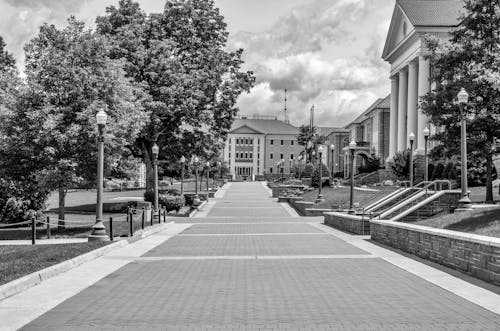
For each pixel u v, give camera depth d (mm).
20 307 8539
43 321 7641
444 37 53438
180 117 38562
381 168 67875
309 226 27047
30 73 24562
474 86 26453
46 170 23969
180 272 12188
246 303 8766
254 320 7609
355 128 99500
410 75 57344
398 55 62750
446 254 12781
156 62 36438
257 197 62000
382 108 80500
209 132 41281
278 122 160750
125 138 26328
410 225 16172
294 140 154125
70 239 21047
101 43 25703
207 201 52562
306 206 36906
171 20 40750
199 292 9742
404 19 58969
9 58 43906
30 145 23531
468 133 27266
